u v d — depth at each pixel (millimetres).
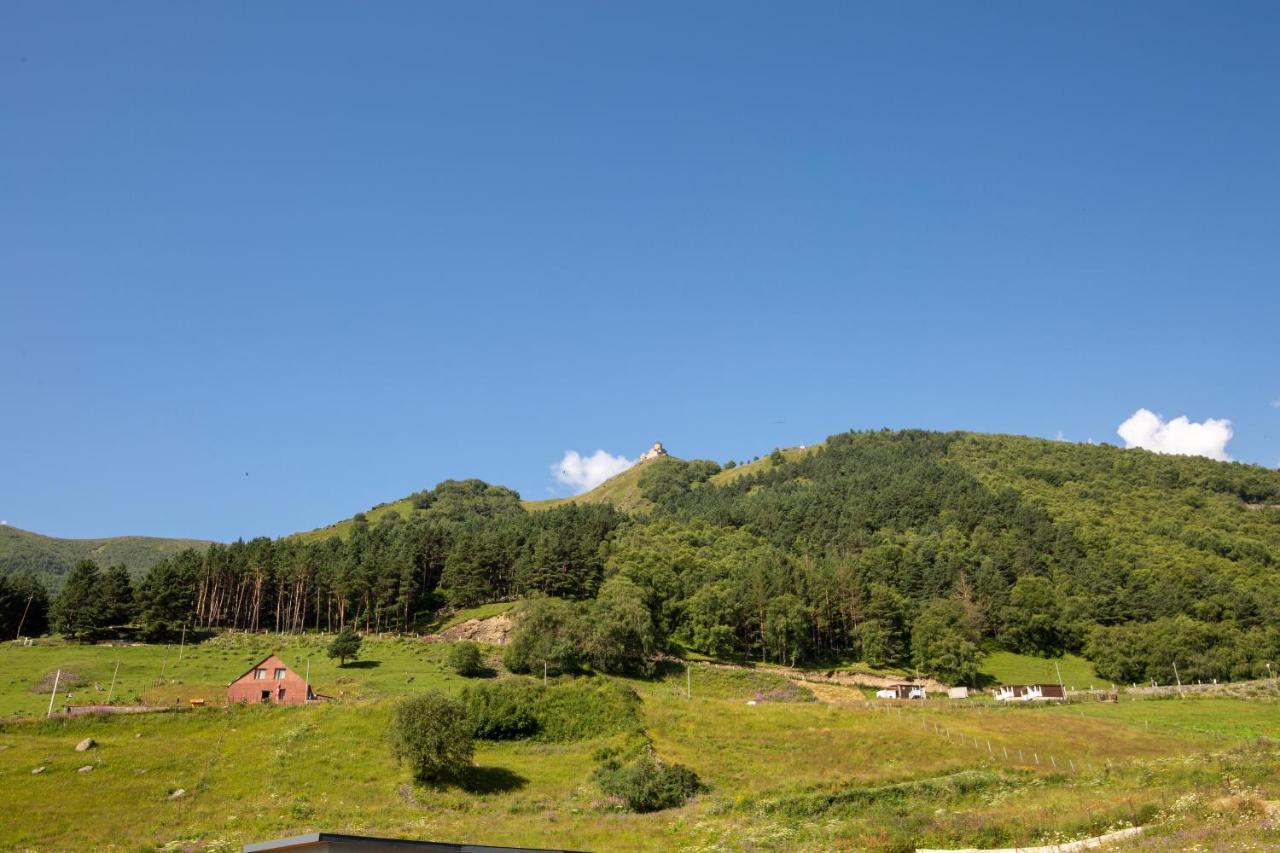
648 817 72312
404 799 75375
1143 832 42344
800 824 64875
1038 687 138250
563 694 105438
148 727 89625
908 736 95438
